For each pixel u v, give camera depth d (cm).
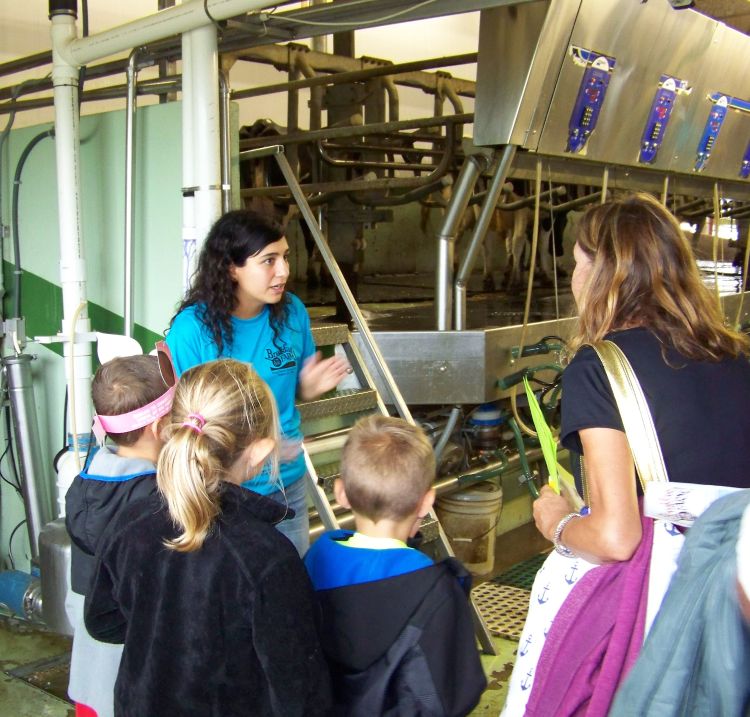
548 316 416
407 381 322
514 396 329
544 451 156
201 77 246
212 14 233
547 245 588
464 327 330
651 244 135
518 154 320
